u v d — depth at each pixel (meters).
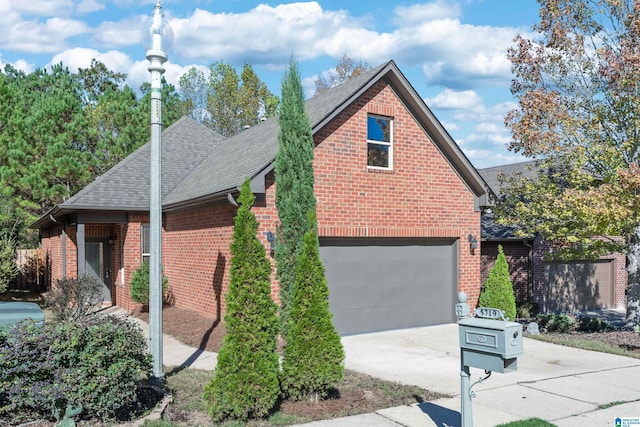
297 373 7.23
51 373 6.02
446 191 14.69
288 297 9.48
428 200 14.35
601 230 13.77
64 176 24.80
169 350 11.02
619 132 14.88
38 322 6.75
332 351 7.38
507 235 18.84
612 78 13.85
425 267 14.52
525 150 15.36
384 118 13.85
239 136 19.58
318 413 7.02
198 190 14.47
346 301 13.10
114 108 27.91
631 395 8.04
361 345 11.97
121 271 17.64
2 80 28.61
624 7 14.32
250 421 6.64
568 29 14.91
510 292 13.91
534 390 8.30
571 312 20.05
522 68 15.69
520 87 15.88
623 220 13.16
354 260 13.26
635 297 15.05
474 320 5.67
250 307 6.66
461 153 14.51
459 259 14.93
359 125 13.22
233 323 6.57
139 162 18.47
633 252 15.02
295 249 9.39
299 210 9.34
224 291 12.69
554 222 15.15
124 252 16.75
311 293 7.38
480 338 5.52
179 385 8.24
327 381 7.32
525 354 11.26
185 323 13.44
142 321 14.24
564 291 19.91
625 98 14.18
